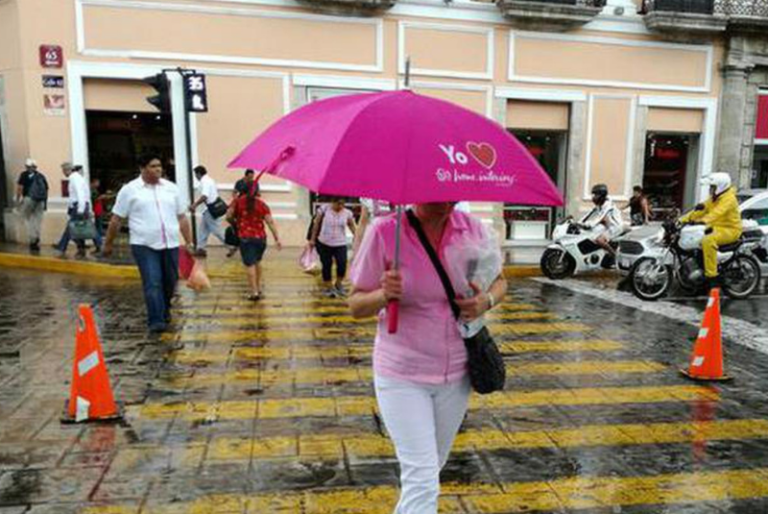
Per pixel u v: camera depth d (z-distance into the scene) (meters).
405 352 2.80
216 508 3.63
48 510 3.58
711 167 18.44
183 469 4.09
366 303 2.76
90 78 13.91
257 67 14.72
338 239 9.75
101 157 14.51
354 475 4.05
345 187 2.25
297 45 14.91
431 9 15.68
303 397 5.43
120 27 13.83
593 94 17.19
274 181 15.13
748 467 4.34
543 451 4.52
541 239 17.45
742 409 5.42
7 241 14.41
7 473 3.99
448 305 2.81
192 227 12.62
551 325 8.35
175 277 7.55
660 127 18.03
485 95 16.41
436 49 15.88
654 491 3.98
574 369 6.45
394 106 2.48
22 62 13.51
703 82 18.05
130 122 14.58
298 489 3.87
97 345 4.86
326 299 9.53
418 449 2.77
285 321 8.10
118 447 4.39
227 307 8.90
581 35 16.86
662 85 17.72
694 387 5.96
